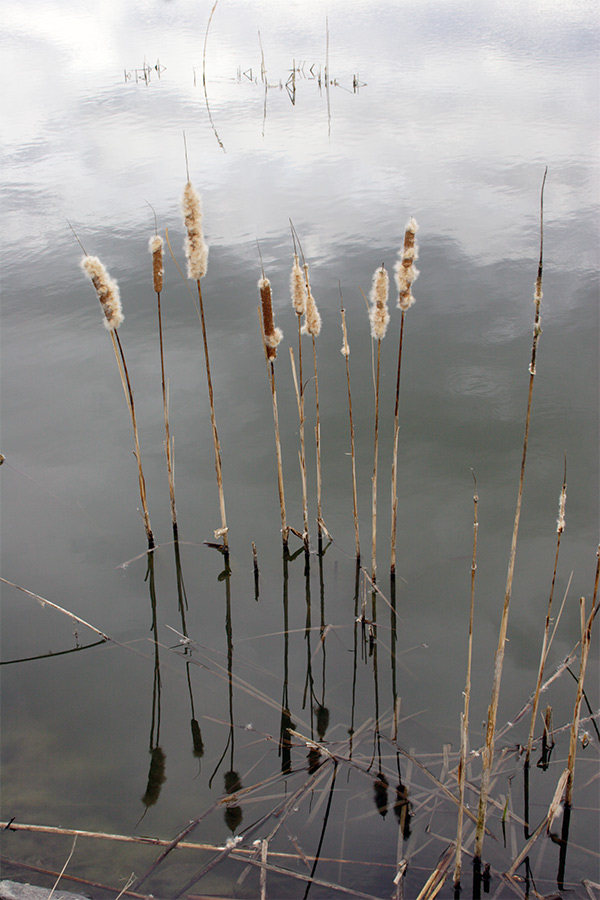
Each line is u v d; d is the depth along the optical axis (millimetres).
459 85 19922
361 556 6570
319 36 27438
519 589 6020
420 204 12758
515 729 4785
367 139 16203
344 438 7895
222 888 3758
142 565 6527
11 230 12320
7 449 7734
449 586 6125
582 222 11844
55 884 3645
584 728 4754
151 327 9883
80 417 8258
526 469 7277
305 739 4660
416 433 7863
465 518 6789
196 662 5562
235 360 9164
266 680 5387
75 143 16547
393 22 28625
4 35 28422
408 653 5535
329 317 9758
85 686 5301
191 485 7426
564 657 5352
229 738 4852
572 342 9055
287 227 12094
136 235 12016
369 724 4918
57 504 7094
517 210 12375
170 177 14414
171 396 8578
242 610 6113
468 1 31391
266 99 19781
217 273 10922
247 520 7016
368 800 4305
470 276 10578
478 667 5363
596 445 7465
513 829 4094
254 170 14711
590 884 3738
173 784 4480
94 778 4520
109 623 5930
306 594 6234
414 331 9500
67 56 25297
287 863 3902
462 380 8539
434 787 4395
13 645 5680
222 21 30922
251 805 4301
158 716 5043
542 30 25484
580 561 6223
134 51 26188
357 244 11414
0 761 4629
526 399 8180
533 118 16766
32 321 10031
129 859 3934
